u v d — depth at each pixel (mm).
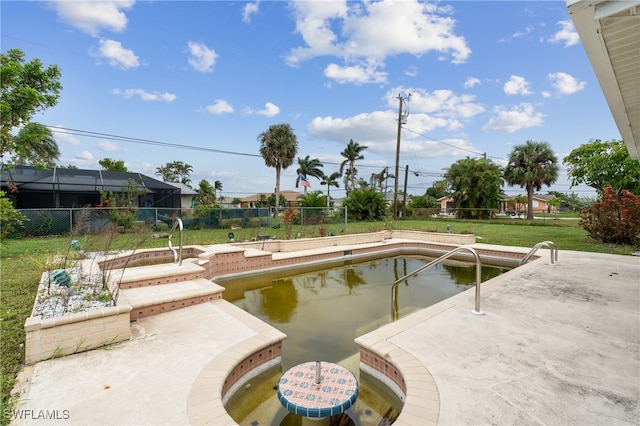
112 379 2574
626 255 8422
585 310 4102
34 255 7660
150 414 2135
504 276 5992
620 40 2264
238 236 12242
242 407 2818
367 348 3100
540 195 53812
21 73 6113
